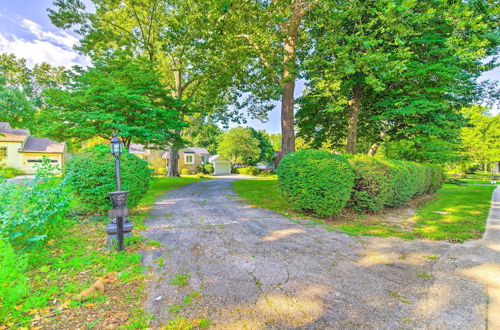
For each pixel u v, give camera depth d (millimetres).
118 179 4098
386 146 16094
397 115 10195
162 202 8516
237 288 2674
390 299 2479
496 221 5934
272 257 3598
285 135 11000
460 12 7707
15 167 21844
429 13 7492
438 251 3877
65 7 12570
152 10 15031
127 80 10406
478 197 10602
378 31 8711
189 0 12703
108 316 2164
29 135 24594
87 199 5441
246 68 11672
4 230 2936
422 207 8148
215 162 40844
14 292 2141
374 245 4168
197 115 20188
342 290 2650
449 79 9352
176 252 3756
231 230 5020
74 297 2447
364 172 6629
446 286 2750
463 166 29328
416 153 14414
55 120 10094
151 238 4430
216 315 2186
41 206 3502
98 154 5742
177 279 2869
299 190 6164
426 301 2441
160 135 10898
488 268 3229
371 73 8492
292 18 9766
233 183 16031
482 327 2033
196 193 10977
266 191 11086
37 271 2963
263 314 2203
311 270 3156
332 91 10156
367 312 2254
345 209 6883
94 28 13539
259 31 9273
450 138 11633
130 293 2559
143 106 10047
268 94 11016
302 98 13148
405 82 10109
